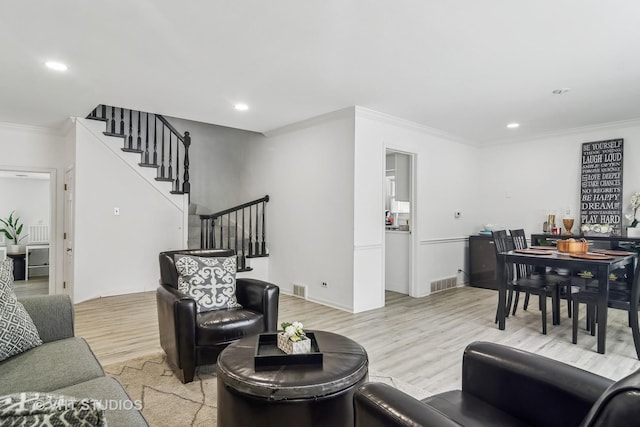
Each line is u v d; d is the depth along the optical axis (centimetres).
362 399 111
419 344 317
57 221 506
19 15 221
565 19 227
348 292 425
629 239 440
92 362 166
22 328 172
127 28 238
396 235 543
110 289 480
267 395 148
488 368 138
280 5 213
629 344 320
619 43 258
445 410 130
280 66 300
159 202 521
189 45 262
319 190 464
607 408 74
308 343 181
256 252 542
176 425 189
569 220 501
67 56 278
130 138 508
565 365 126
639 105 402
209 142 659
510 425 122
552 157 540
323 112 435
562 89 353
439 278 546
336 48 268
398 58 285
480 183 620
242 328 249
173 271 285
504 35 248
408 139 489
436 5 213
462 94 369
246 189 628
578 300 318
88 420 58
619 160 477
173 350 239
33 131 489
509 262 360
